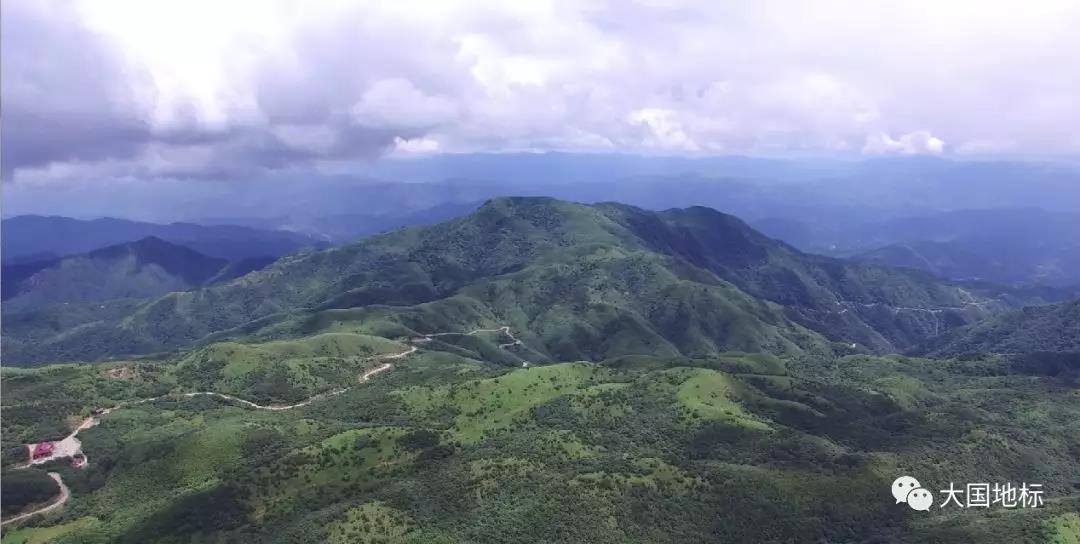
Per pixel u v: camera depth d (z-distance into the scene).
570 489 199.88
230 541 190.12
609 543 183.88
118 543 193.75
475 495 199.25
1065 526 185.25
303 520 193.00
